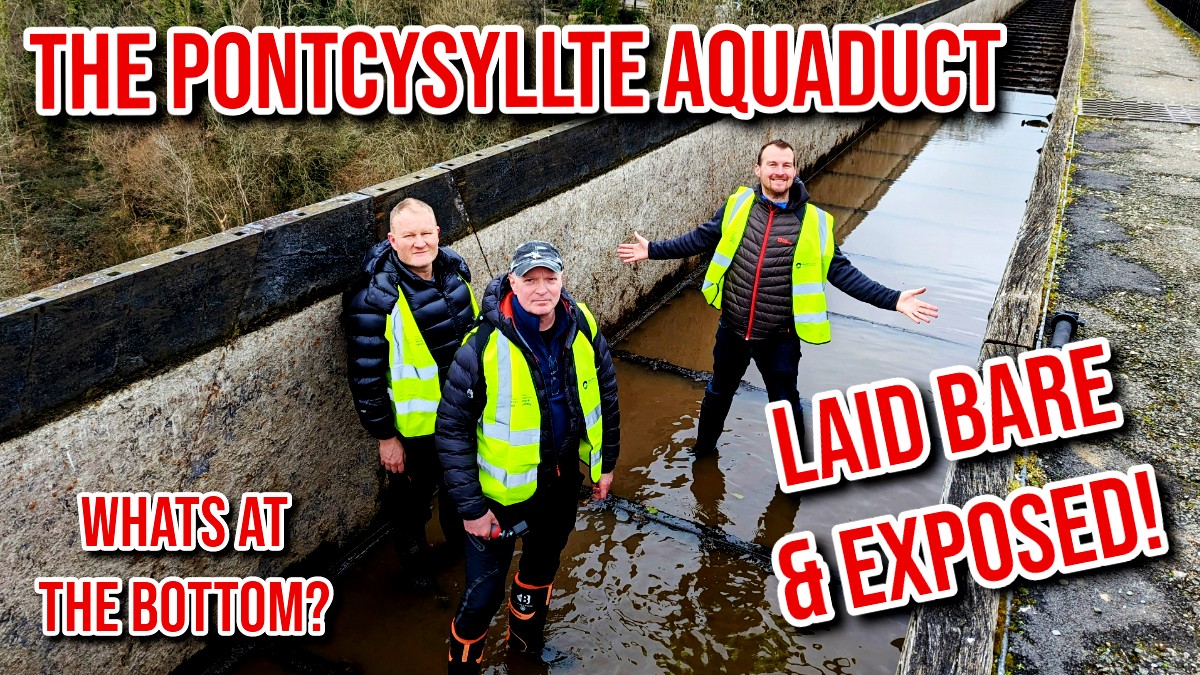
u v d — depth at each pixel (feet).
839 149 32.73
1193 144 25.31
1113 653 7.82
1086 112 29.43
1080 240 17.85
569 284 15.69
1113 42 46.21
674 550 11.61
